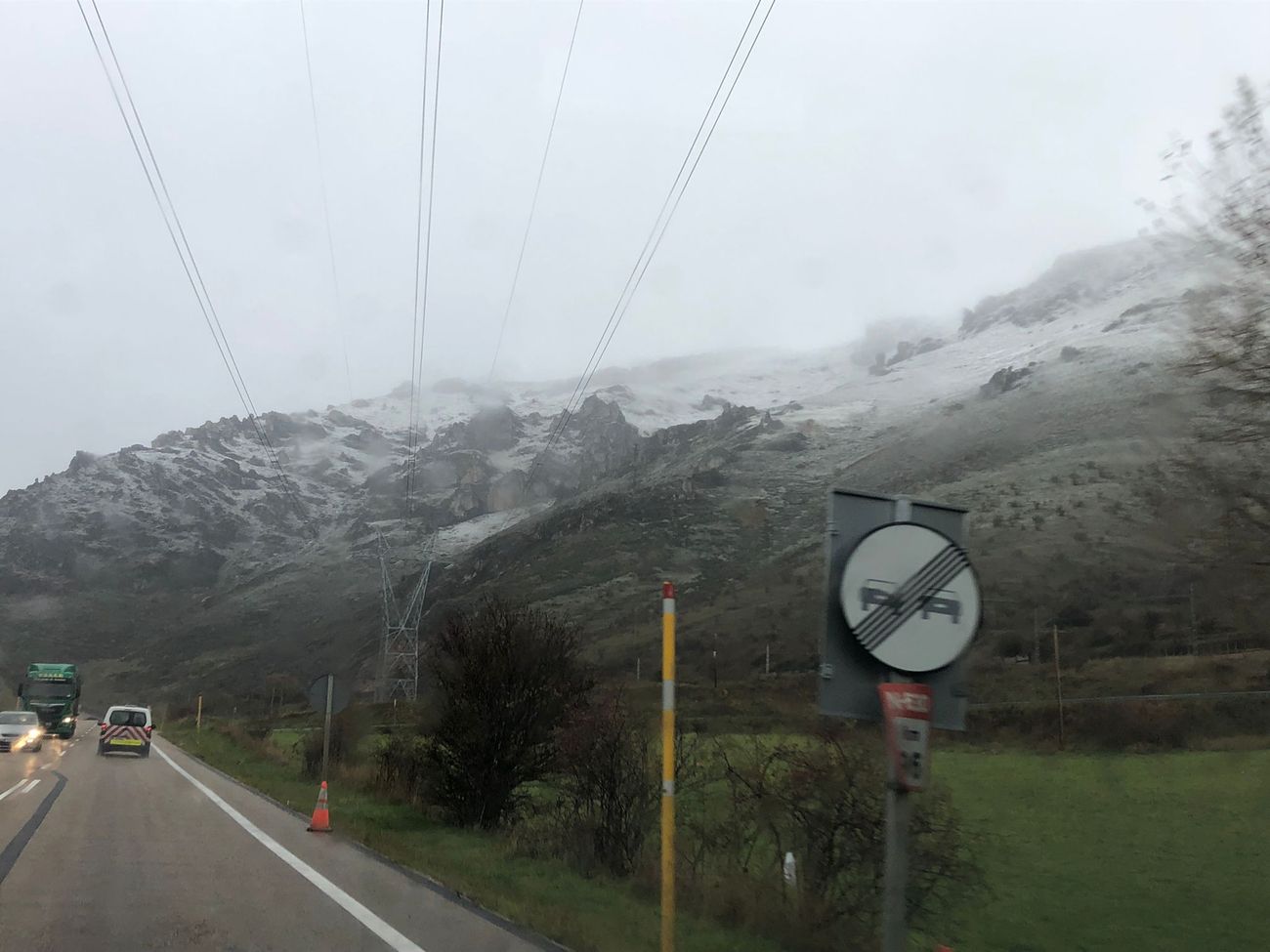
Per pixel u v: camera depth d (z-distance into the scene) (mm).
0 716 42531
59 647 169750
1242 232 8539
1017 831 20094
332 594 143750
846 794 9414
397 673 53781
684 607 53719
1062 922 13602
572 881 12586
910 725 5438
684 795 12398
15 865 13109
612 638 47344
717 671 30188
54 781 26891
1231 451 8594
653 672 31984
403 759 22266
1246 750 24359
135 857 13852
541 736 17812
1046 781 25531
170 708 88938
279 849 14672
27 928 9391
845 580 5633
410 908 10367
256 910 10250
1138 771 26266
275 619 140500
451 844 15828
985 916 13734
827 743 9633
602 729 13820
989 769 27406
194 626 152125
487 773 17781
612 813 13484
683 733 12297
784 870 9867
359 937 9047
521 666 17984
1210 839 19438
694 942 9375
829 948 9125
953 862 9453
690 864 11391
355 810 20156
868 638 5598
